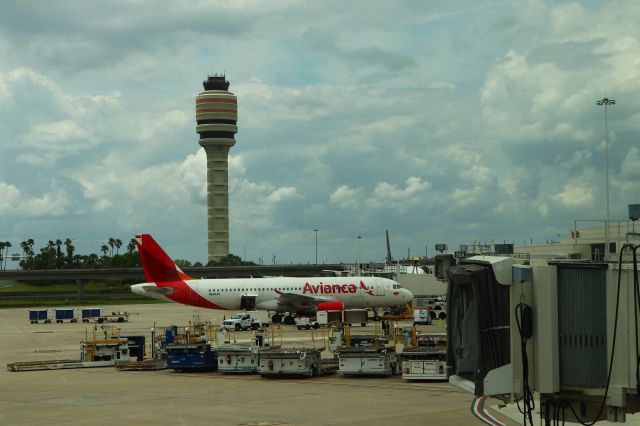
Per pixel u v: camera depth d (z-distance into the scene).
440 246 77.12
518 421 32.06
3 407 38.06
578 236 55.91
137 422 33.06
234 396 40.88
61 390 44.69
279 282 99.44
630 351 20.47
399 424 31.69
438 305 117.12
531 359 20.72
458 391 41.75
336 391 42.25
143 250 98.06
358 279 100.62
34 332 101.94
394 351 50.88
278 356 48.28
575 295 20.77
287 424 32.09
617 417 21.14
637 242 27.27
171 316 136.88
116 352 60.12
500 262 20.64
